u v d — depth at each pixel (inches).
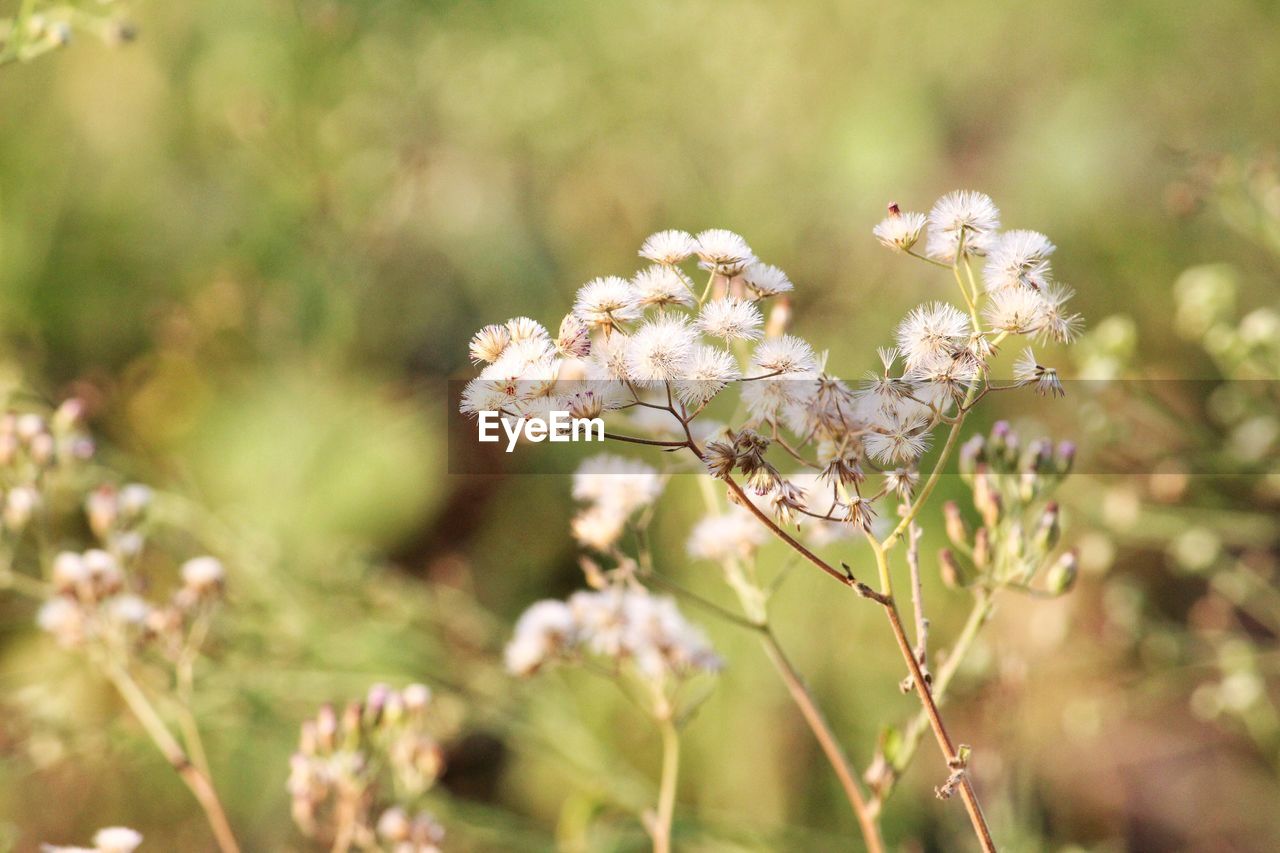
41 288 44.1
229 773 35.1
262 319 44.2
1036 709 33.9
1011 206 44.9
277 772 35.2
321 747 26.1
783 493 21.5
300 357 43.8
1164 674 33.4
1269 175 34.0
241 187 45.0
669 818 25.6
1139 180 43.9
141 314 45.0
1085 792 36.1
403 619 37.4
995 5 45.6
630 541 41.3
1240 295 42.3
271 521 40.6
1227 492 36.8
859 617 37.6
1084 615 37.9
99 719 33.1
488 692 35.5
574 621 25.6
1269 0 44.5
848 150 45.6
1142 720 37.9
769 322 24.4
